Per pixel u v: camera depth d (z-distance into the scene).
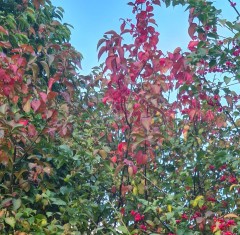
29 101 3.98
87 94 5.79
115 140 5.30
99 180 4.75
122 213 4.35
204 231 4.28
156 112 5.02
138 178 4.61
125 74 4.10
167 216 3.87
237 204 4.88
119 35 3.96
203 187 5.08
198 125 5.33
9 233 3.99
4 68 3.88
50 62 4.71
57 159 4.44
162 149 5.41
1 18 5.57
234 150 4.90
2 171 4.19
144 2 4.21
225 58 4.34
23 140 4.10
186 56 4.34
